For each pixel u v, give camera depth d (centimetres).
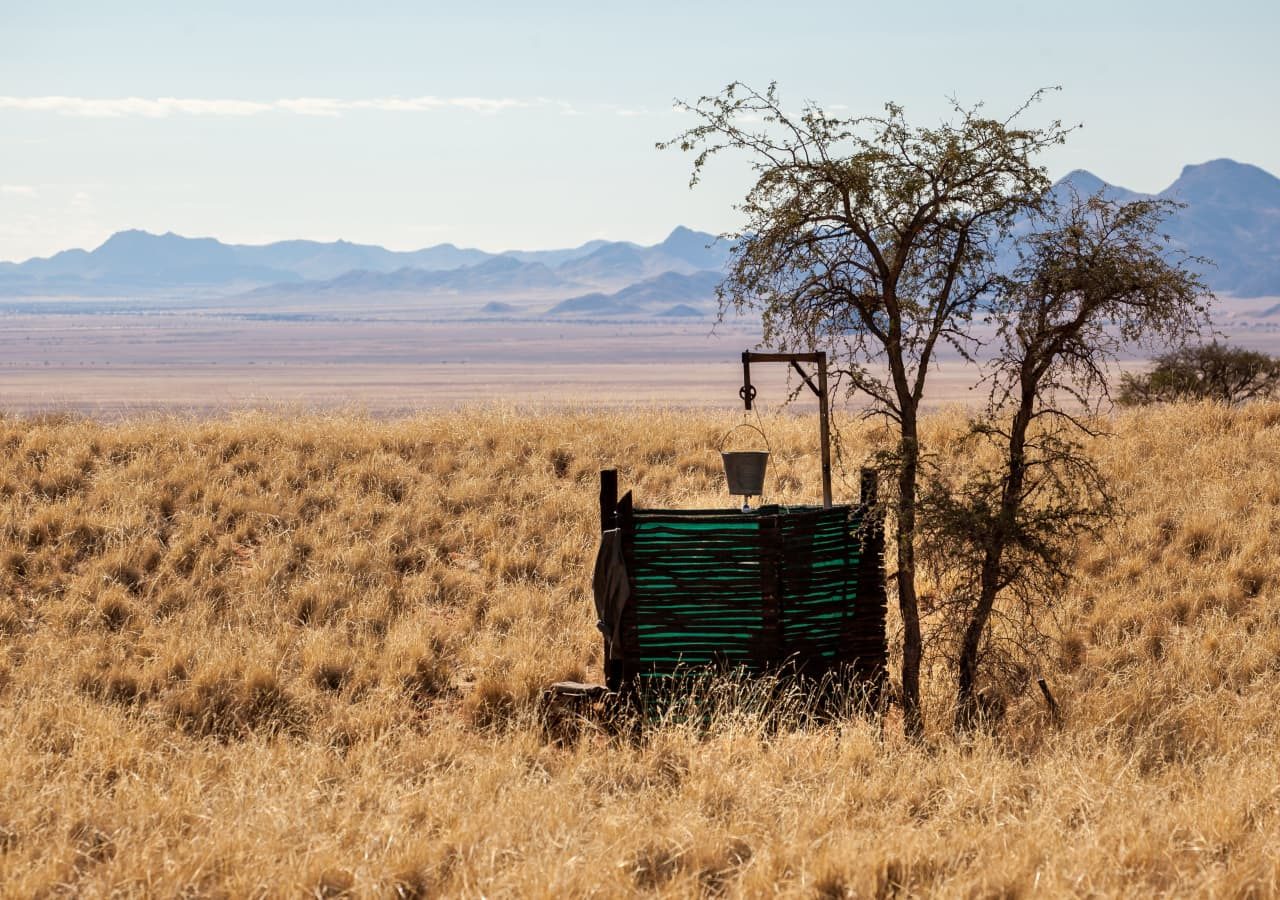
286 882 1332
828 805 1567
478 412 4478
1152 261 1991
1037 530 2103
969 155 2005
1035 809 1559
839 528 2109
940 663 2312
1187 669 2292
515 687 2214
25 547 2816
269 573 2783
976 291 2092
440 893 1333
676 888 1313
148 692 2167
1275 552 2894
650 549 2056
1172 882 1328
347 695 2202
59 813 1540
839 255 2114
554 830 1493
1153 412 4450
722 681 1998
